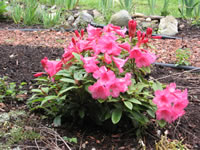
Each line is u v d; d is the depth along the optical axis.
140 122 2.36
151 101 2.24
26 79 3.43
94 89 1.99
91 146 2.33
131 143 2.37
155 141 2.30
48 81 2.62
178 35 6.01
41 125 2.56
